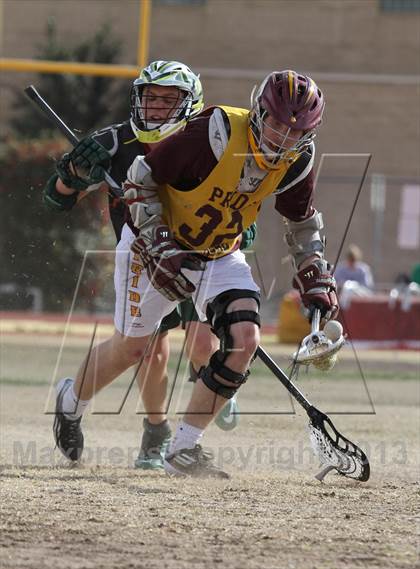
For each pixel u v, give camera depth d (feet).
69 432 53.93
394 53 241.96
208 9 245.04
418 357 128.16
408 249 222.89
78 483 46.52
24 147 158.71
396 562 33.06
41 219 116.16
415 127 239.71
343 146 241.14
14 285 123.34
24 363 102.78
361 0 242.58
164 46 245.45
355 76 239.50
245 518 39.06
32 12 243.40
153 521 37.99
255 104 44.37
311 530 37.27
